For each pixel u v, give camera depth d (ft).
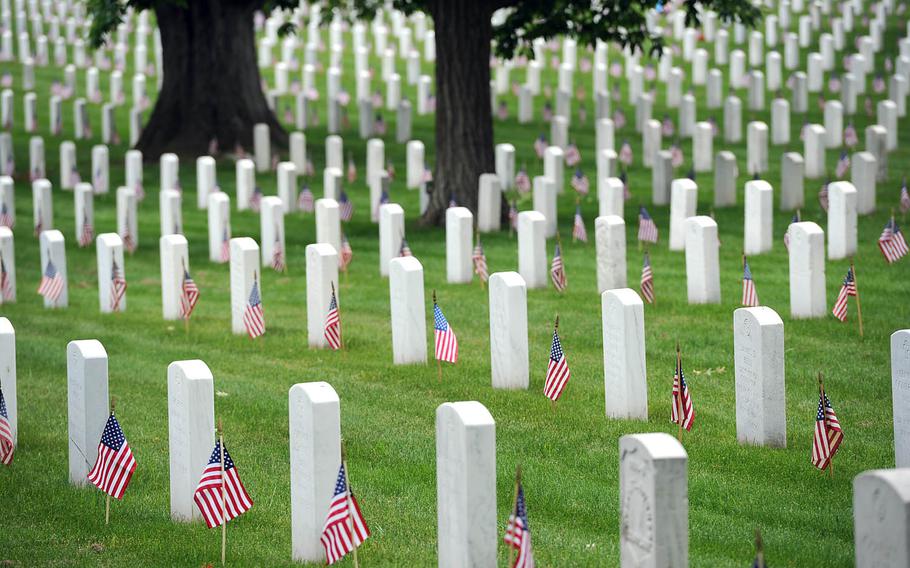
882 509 33.50
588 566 45.29
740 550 46.65
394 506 52.70
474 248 106.73
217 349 82.07
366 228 126.52
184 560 47.14
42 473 58.29
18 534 50.16
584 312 87.35
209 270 109.70
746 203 104.99
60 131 190.08
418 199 142.41
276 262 106.22
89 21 251.19
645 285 86.79
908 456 54.65
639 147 167.43
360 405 67.77
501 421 63.67
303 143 157.79
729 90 200.75
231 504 48.42
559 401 67.15
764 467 55.83
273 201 106.73
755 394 58.65
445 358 69.51
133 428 65.05
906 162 146.10
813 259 81.51
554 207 115.65
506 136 177.58
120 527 50.85
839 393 67.36
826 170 144.46
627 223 122.11
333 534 43.62
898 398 54.85
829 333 78.54
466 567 42.50
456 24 122.83
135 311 94.89
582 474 55.88
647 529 37.99
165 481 56.90
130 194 116.88
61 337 86.74
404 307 75.25
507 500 52.85
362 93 204.23
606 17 126.31
